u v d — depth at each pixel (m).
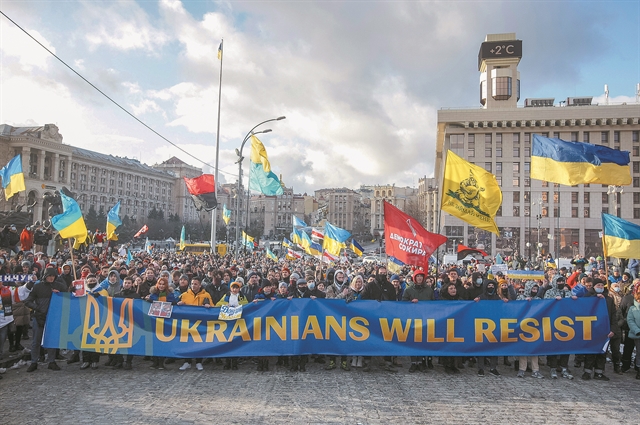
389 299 9.89
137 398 7.23
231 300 9.03
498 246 70.50
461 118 72.44
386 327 8.98
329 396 7.48
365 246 139.12
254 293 9.78
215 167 28.02
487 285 9.54
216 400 7.20
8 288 8.66
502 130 72.19
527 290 10.24
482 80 78.38
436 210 100.00
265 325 8.95
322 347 8.94
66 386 7.81
